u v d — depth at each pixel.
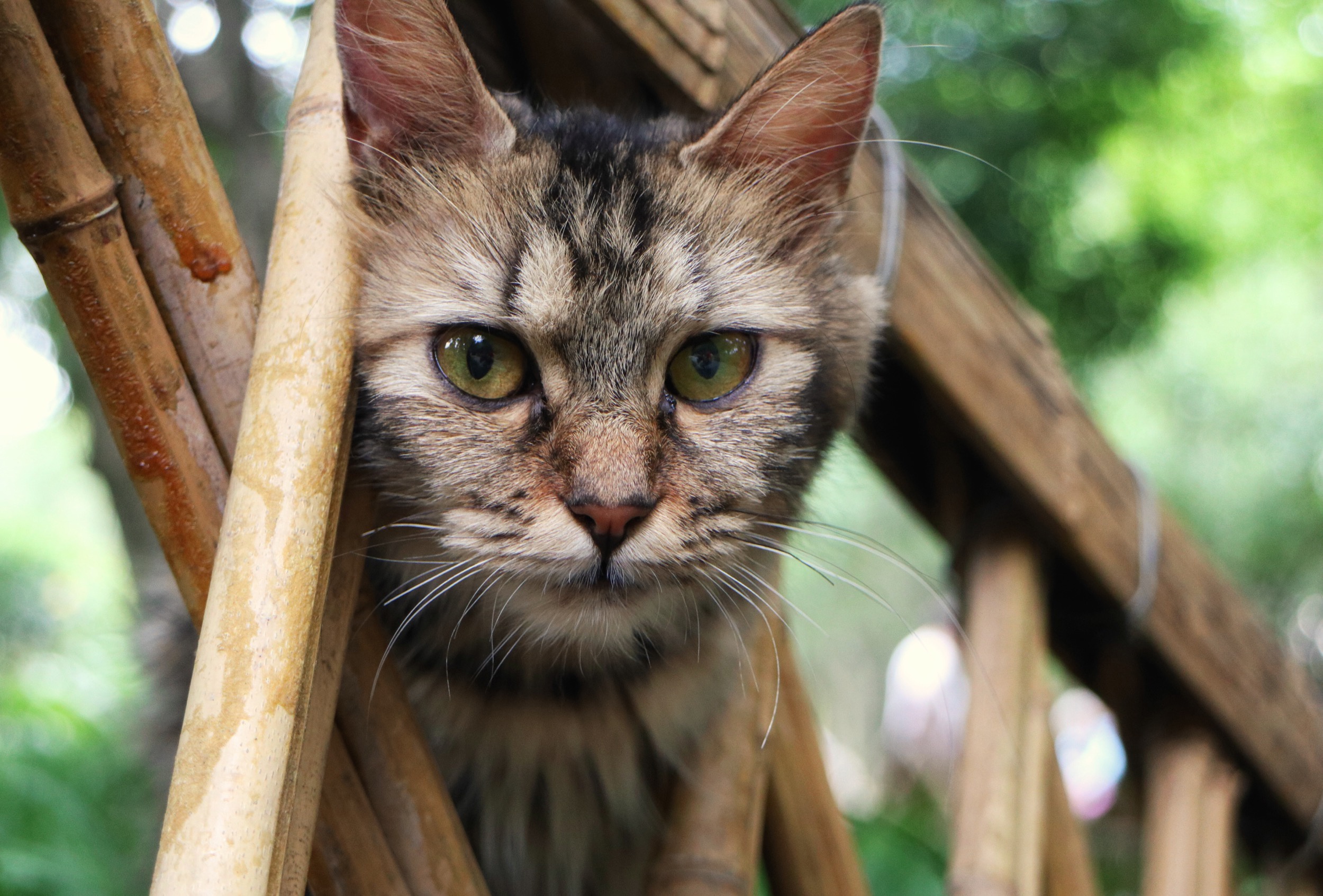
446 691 0.37
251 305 0.32
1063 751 0.99
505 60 0.42
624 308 0.35
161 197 0.31
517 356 0.35
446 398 0.35
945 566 0.48
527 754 0.38
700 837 0.37
